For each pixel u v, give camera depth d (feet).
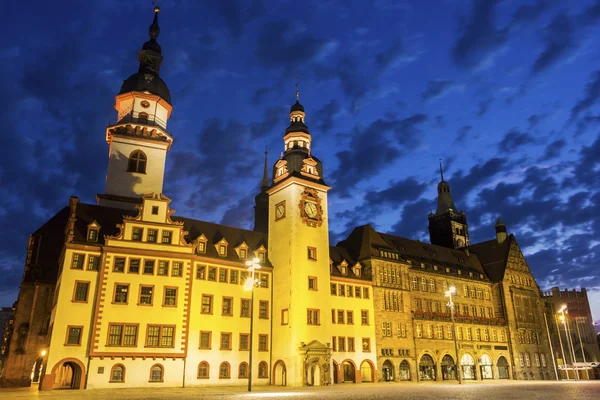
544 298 397.39
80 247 173.37
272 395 124.77
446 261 329.31
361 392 138.82
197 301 191.42
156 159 234.99
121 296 174.09
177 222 192.34
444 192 411.13
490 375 306.55
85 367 162.09
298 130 247.29
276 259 225.15
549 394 124.47
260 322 211.41
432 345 273.33
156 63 254.47
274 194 239.50
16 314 188.34
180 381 176.76
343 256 264.93
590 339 425.28
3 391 147.84
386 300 258.57
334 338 229.04
